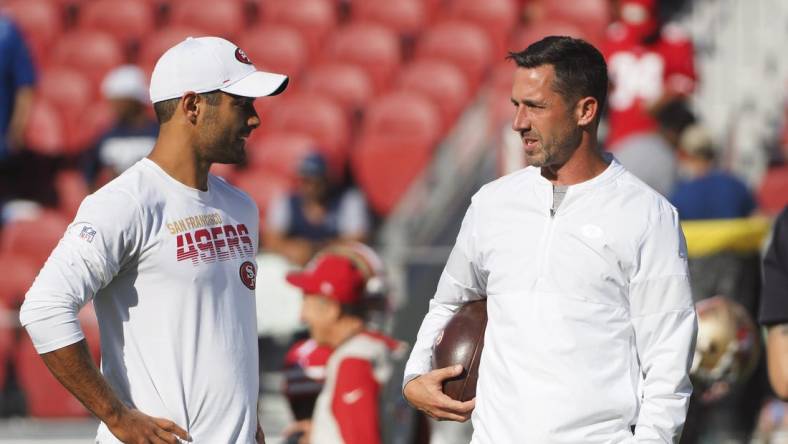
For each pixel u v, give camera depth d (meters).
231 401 13.55
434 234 33.50
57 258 12.84
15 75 39.50
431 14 48.81
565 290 12.70
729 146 38.50
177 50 13.76
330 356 17.58
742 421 22.31
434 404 13.71
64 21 51.53
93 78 47.66
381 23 48.88
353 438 16.70
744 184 26.09
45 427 29.22
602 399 12.52
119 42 49.97
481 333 13.84
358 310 17.67
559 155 12.98
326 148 40.16
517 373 12.77
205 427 13.40
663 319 12.59
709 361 19.88
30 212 37.97
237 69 13.73
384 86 45.19
